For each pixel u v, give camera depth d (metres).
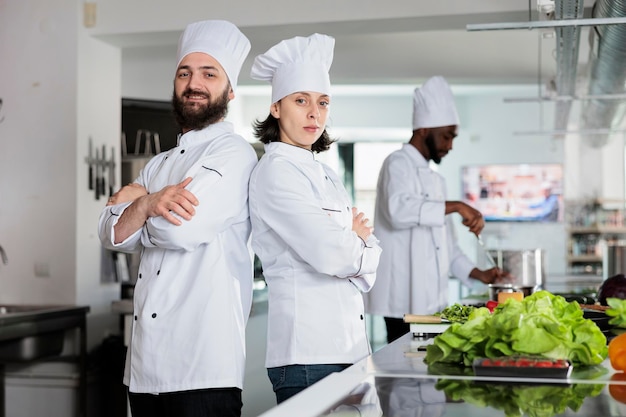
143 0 4.81
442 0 4.47
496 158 11.08
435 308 3.79
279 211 2.20
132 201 2.35
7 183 4.93
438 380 1.43
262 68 2.39
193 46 2.40
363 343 2.27
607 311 2.35
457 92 10.59
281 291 2.23
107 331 4.99
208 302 2.20
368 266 2.19
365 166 12.13
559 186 10.94
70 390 4.53
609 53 3.79
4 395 4.38
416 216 3.66
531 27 2.49
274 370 2.22
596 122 7.24
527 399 1.26
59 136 4.85
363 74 6.62
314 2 4.60
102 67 5.05
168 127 5.91
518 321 1.56
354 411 1.18
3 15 4.97
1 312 4.82
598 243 10.90
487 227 10.85
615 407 1.20
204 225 2.18
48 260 4.84
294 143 2.32
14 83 4.94
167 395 2.19
